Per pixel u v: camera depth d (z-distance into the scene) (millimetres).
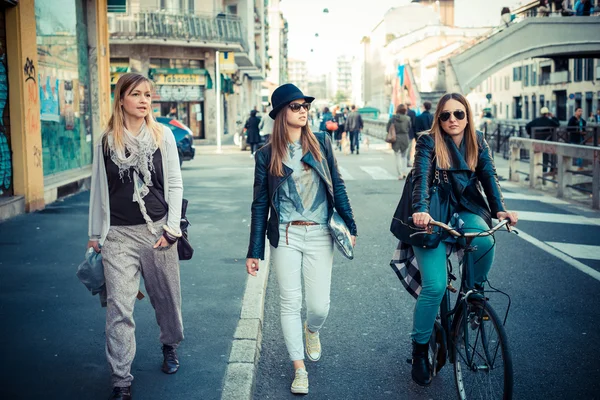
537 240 8922
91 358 4461
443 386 4270
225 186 15047
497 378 3434
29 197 10789
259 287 6262
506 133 24891
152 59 33250
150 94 3766
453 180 3914
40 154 11273
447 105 3877
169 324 4109
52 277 6621
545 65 64375
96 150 3744
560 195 13125
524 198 13133
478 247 3865
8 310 5523
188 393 3887
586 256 7961
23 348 4641
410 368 4566
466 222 3871
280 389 4246
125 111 3746
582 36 34938
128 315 3701
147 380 4082
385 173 18375
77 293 6047
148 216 3740
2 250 7863
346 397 4105
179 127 20219
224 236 8977
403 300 6227
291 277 4105
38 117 11219
